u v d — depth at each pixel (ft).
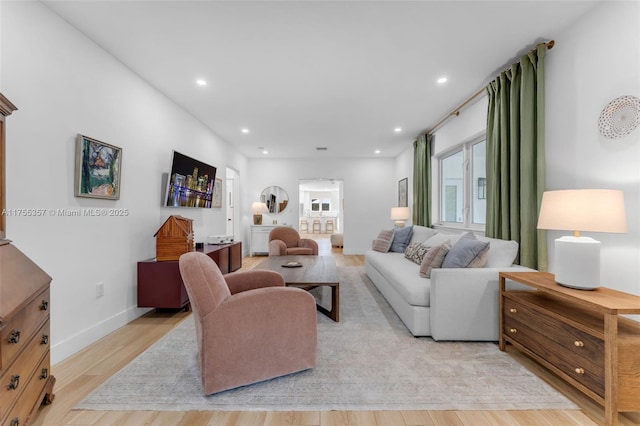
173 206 11.26
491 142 9.75
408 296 7.75
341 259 21.17
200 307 4.97
